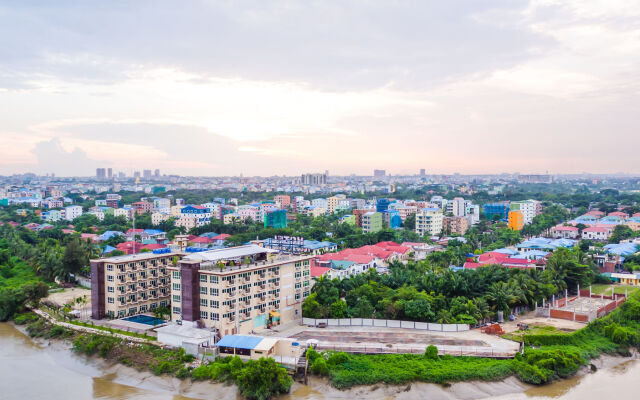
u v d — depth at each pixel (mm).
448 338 134625
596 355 129750
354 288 162750
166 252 177125
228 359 119500
